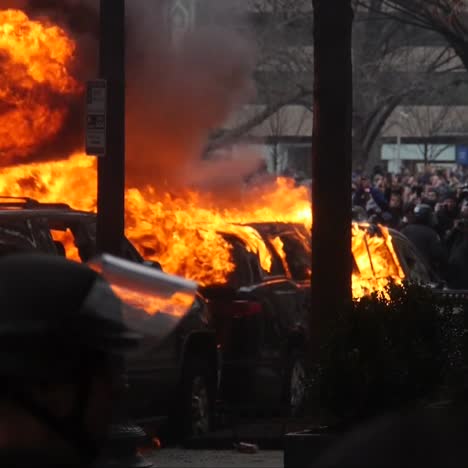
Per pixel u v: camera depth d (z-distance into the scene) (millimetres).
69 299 3338
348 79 22781
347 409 15516
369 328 15562
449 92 86312
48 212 18031
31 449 3318
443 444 3123
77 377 3354
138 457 15891
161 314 3844
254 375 22062
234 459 18953
